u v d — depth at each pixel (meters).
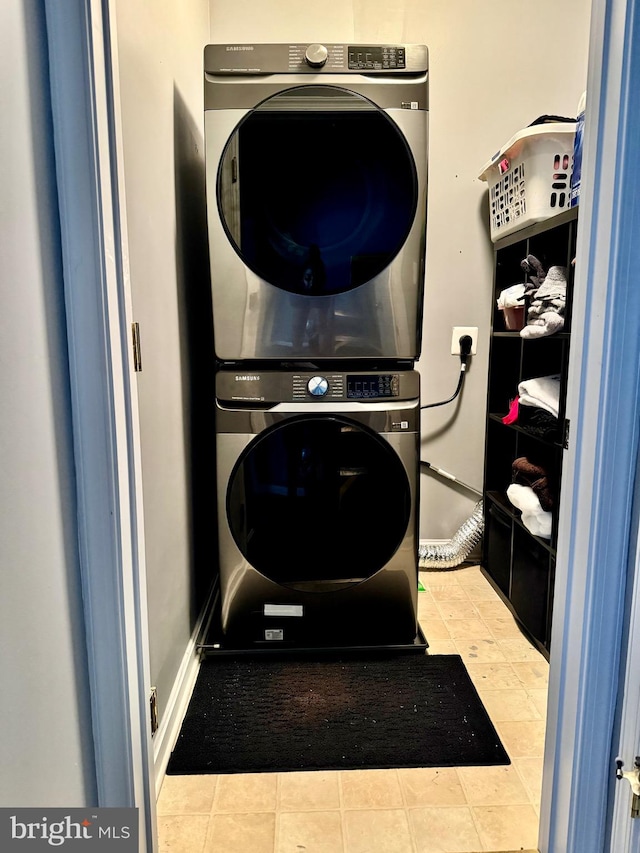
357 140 1.47
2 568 0.57
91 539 0.78
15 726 0.60
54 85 0.70
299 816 1.10
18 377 0.62
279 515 1.58
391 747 1.28
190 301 1.62
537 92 2.01
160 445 1.27
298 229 1.50
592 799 0.89
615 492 0.82
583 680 0.88
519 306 1.76
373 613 1.64
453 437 2.19
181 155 1.52
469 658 1.61
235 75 1.44
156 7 1.27
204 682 1.50
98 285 0.74
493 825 1.08
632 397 0.81
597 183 0.82
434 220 2.07
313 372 1.52
